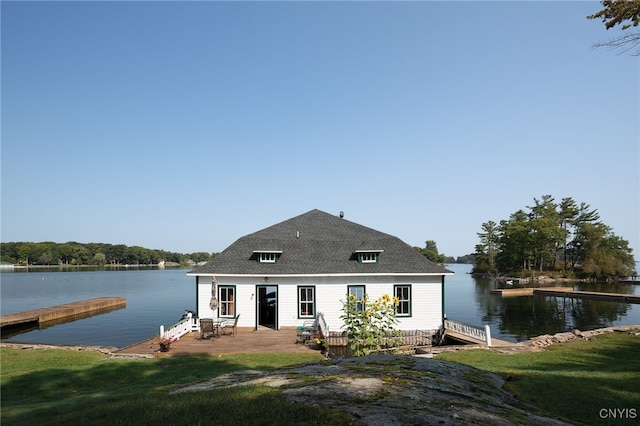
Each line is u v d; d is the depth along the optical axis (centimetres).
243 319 2077
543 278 8362
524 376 902
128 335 2722
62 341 2511
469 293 5950
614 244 8394
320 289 2089
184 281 9000
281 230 2491
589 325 3098
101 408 596
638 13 986
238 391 563
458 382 630
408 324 2075
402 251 2298
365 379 590
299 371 689
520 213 10294
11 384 1116
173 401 557
